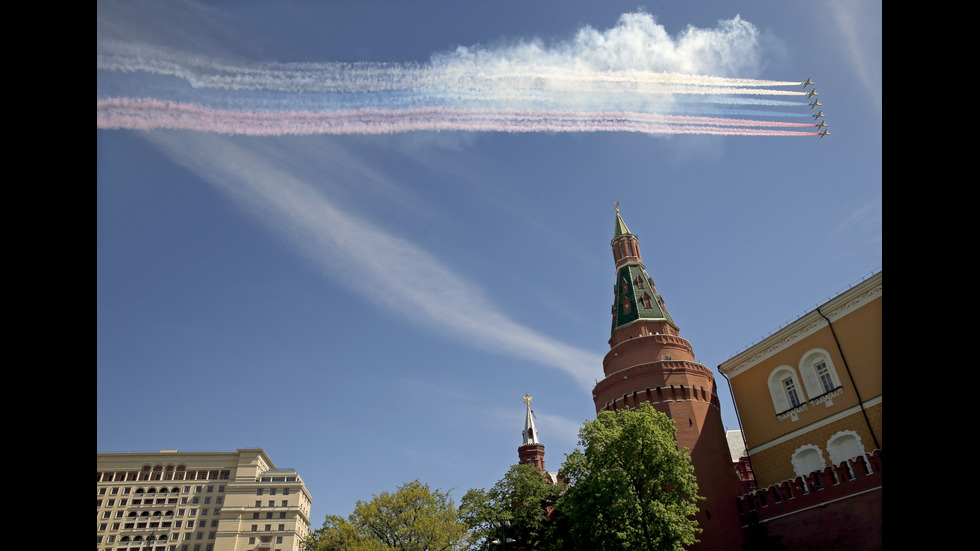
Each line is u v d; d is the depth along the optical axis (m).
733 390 59.50
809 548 46.31
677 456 44.75
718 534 51.09
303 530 139.88
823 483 46.47
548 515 59.94
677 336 63.69
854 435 46.88
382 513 58.91
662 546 41.84
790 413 52.72
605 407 61.47
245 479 138.00
